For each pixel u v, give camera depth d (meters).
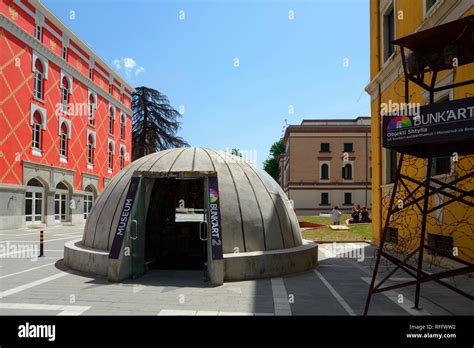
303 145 52.91
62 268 11.00
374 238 18.17
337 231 22.48
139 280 9.48
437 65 7.28
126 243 9.52
